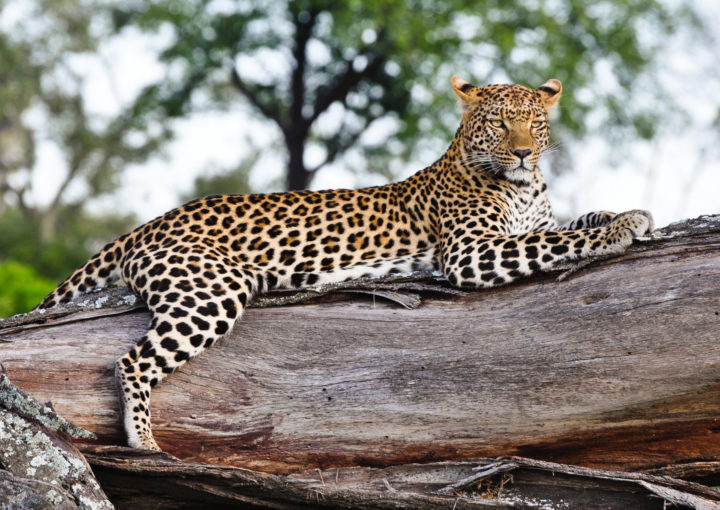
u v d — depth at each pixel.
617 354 10.00
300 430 10.45
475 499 9.66
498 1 47.06
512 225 12.72
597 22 48.62
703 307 9.88
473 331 10.53
